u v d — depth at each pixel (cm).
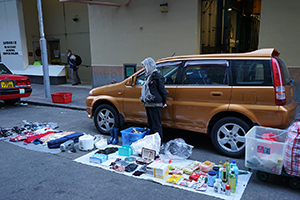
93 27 1158
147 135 477
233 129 433
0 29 1524
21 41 1479
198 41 915
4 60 1567
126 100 536
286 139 346
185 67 480
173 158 442
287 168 332
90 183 366
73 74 1363
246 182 357
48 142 505
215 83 447
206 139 550
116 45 1105
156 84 458
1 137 578
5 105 975
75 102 959
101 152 475
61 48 1644
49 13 1636
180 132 597
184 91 471
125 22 1057
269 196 325
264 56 413
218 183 334
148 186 357
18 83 866
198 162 421
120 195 334
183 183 357
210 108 445
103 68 1168
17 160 450
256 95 410
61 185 362
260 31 789
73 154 477
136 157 458
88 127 660
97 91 589
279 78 397
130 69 1086
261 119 407
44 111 862
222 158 445
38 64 1554
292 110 412
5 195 337
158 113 475
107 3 1010
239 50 1134
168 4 931
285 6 738
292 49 751
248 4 1090
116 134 532
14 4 1431
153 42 999
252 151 356
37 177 386
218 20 1001
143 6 995
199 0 879
